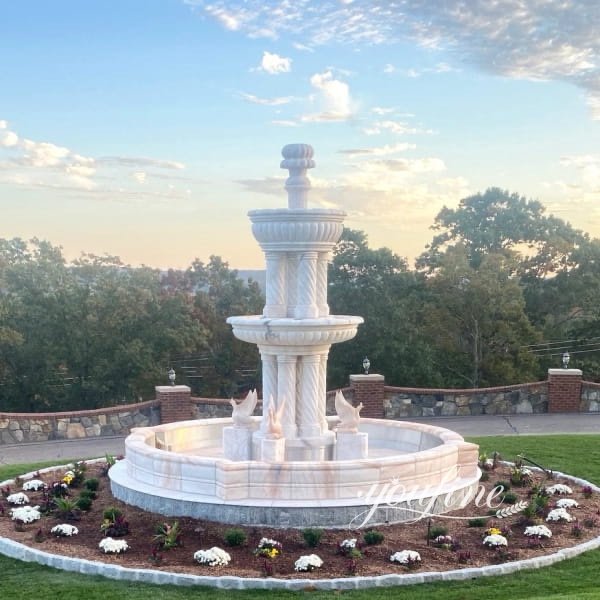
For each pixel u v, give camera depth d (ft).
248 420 42.75
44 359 134.92
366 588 28.40
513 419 73.51
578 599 25.25
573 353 142.72
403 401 76.59
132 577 29.22
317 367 41.50
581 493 42.24
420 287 142.20
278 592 27.89
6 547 32.71
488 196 166.20
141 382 134.41
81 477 44.04
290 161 40.91
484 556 31.73
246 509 34.53
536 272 149.18
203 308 149.89
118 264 171.73
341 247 141.38
